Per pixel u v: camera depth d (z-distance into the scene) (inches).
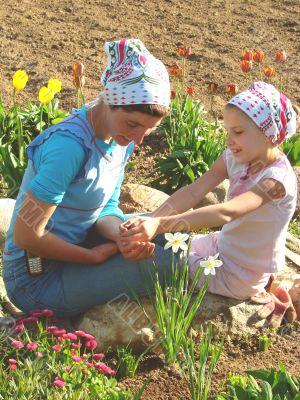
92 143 145.9
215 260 150.9
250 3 375.9
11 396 134.0
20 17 341.1
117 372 152.6
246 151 152.6
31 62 301.7
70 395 133.8
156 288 151.6
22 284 157.6
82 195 150.0
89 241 161.2
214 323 162.6
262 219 156.4
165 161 229.0
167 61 313.1
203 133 238.7
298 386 141.6
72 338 144.2
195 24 349.1
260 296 166.9
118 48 141.6
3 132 232.4
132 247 148.4
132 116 140.6
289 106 154.3
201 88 293.0
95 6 361.7
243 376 153.6
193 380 146.6
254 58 241.0
